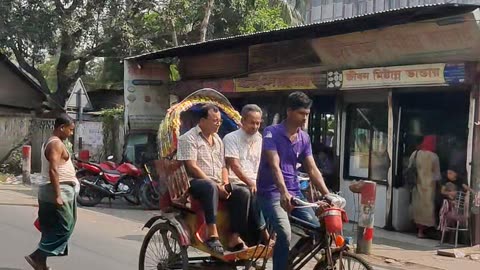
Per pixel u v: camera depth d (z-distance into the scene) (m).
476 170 9.95
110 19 22.52
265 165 5.57
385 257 9.16
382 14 9.86
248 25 22.61
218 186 6.01
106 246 9.07
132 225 11.23
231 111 6.95
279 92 13.73
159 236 6.55
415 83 10.60
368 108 12.27
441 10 9.48
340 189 12.65
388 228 11.48
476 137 9.97
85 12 22.73
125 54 23.19
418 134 11.52
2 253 8.26
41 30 21.44
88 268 7.64
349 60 12.22
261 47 14.26
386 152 11.71
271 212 5.48
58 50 23.70
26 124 23.52
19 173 22.19
